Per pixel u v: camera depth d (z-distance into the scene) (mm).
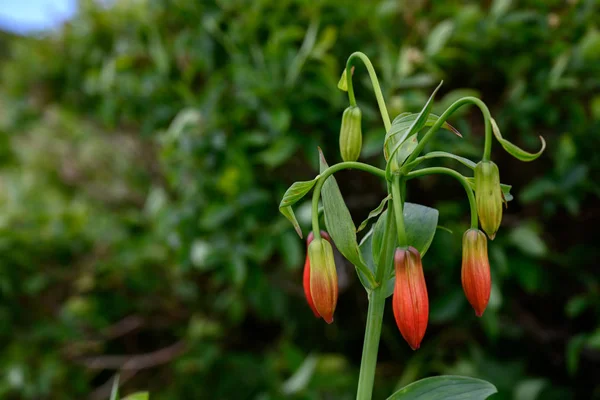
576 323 1096
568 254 1032
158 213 1107
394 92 937
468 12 934
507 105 951
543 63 969
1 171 1674
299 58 948
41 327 1267
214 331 1229
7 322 1277
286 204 577
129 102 1236
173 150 1062
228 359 1249
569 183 909
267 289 1152
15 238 1257
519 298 1114
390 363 1212
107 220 1354
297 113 970
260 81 956
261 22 1028
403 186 572
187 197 1082
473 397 568
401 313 552
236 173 972
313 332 1302
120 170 1547
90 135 1536
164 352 1292
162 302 1339
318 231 568
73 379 1307
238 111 1001
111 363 1323
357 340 1296
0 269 1247
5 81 1586
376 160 1050
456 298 957
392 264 580
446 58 955
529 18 957
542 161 1017
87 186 1604
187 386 1256
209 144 1014
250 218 1001
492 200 550
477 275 564
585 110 994
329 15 1005
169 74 1148
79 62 1405
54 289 1342
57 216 1323
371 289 584
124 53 1205
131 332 1405
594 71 937
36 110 1552
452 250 946
